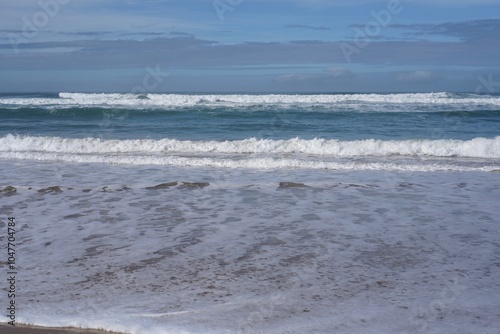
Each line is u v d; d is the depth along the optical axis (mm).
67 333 3844
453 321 4000
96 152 14062
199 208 7781
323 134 18297
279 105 27484
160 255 5617
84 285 4750
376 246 5934
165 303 4340
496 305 4301
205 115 24016
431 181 9930
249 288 4664
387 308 4234
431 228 6688
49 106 26844
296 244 6000
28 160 12695
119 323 3963
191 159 12273
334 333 3795
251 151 14148
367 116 23688
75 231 6586
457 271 5125
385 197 8508
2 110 24953
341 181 9852
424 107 27172
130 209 7727
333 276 4969
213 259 5477
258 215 7348
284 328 3877
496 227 6738
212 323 3959
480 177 10398
